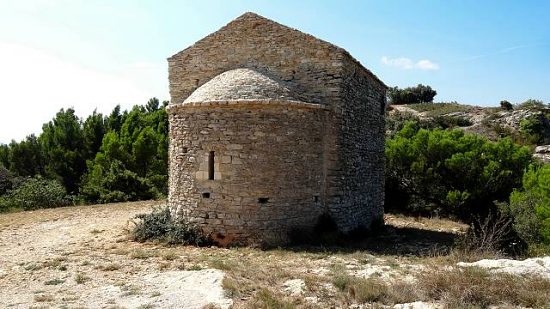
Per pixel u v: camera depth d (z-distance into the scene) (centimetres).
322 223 1300
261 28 1416
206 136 1234
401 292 714
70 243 1248
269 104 1202
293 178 1239
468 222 2145
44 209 2133
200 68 1497
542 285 717
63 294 772
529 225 1391
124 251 1098
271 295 714
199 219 1233
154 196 2722
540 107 4166
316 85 1345
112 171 2769
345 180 1388
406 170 2450
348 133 1407
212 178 1228
